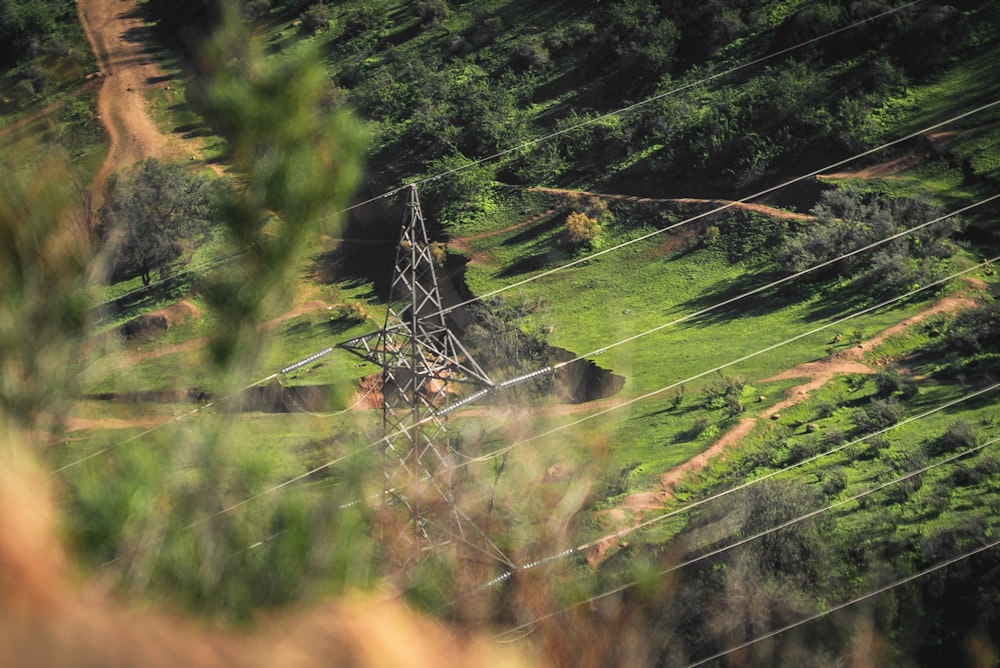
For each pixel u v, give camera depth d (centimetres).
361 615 1198
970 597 9469
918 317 19350
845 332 19488
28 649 903
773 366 18538
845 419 16050
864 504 12750
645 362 19525
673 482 13962
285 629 1147
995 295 19888
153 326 19625
